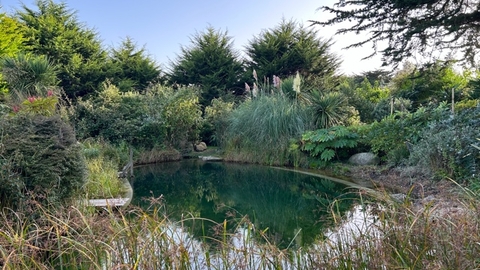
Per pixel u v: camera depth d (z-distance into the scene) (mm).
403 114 6805
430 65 6910
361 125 7867
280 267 1848
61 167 2928
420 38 6410
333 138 7125
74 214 2508
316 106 8367
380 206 2113
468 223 1642
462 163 4047
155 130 10016
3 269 1556
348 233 2098
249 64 16250
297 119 8211
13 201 2457
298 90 8961
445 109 6008
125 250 1784
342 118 8375
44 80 7941
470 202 2008
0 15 8312
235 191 5645
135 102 10586
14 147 2711
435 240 1598
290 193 5297
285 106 8492
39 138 2941
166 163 9492
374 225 1905
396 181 4957
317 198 4793
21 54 7938
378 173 5871
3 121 2906
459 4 5863
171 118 10391
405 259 1643
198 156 10438
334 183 5758
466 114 5023
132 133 9453
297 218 3762
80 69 12969
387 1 6246
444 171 4285
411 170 4977
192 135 11258
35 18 12586
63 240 1912
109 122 9500
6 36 8305
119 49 15188
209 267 1918
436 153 4535
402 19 6336
